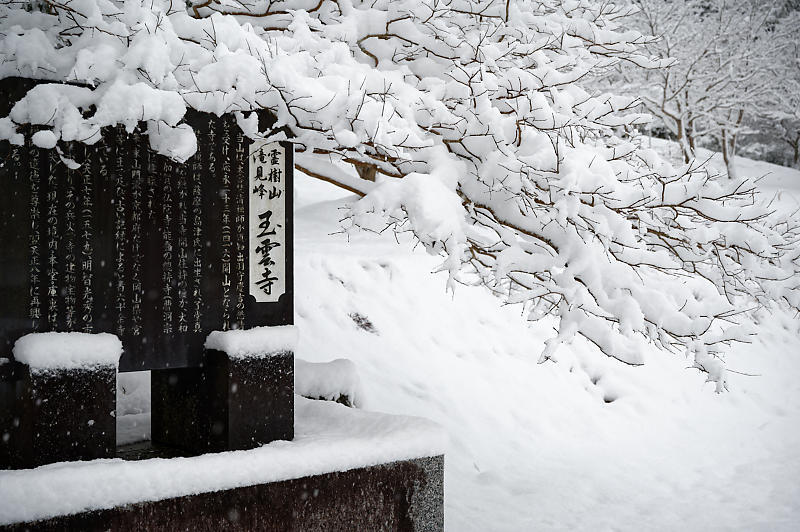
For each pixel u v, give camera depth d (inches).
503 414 430.9
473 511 344.5
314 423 268.2
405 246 542.6
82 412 206.5
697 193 272.4
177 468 204.7
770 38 1016.2
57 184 207.3
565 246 266.4
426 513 249.1
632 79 871.1
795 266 299.3
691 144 968.9
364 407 355.3
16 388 208.1
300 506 224.7
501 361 466.0
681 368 523.5
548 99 295.9
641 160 303.6
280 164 243.4
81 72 203.5
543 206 277.1
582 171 262.8
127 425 297.7
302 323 435.5
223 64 221.1
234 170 234.8
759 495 386.9
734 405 511.5
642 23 888.3
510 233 279.7
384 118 240.2
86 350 206.8
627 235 263.9
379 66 292.0
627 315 253.9
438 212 245.0
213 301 232.5
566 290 257.4
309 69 253.8
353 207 247.4
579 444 430.6
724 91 978.7
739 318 597.9
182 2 244.7
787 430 495.5
